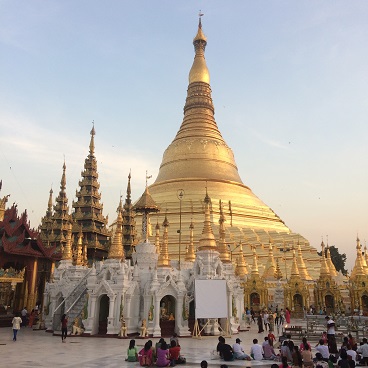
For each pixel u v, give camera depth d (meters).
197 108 104.44
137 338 34.03
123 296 35.47
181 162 95.75
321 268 69.25
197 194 87.81
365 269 67.19
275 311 61.66
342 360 18.89
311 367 20.34
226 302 33.91
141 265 44.81
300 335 35.12
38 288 51.38
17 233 46.94
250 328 49.22
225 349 23.59
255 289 67.12
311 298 69.56
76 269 42.31
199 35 111.12
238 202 89.75
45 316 42.34
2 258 44.25
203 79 107.31
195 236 77.12
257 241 81.44
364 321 41.41
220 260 40.69
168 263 40.50
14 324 32.09
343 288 70.00
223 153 98.56
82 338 33.84
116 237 41.56
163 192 91.50
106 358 23.69
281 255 79.75
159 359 21.47
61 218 71.25
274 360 23.69
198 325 37.38
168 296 39.62
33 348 27.80
